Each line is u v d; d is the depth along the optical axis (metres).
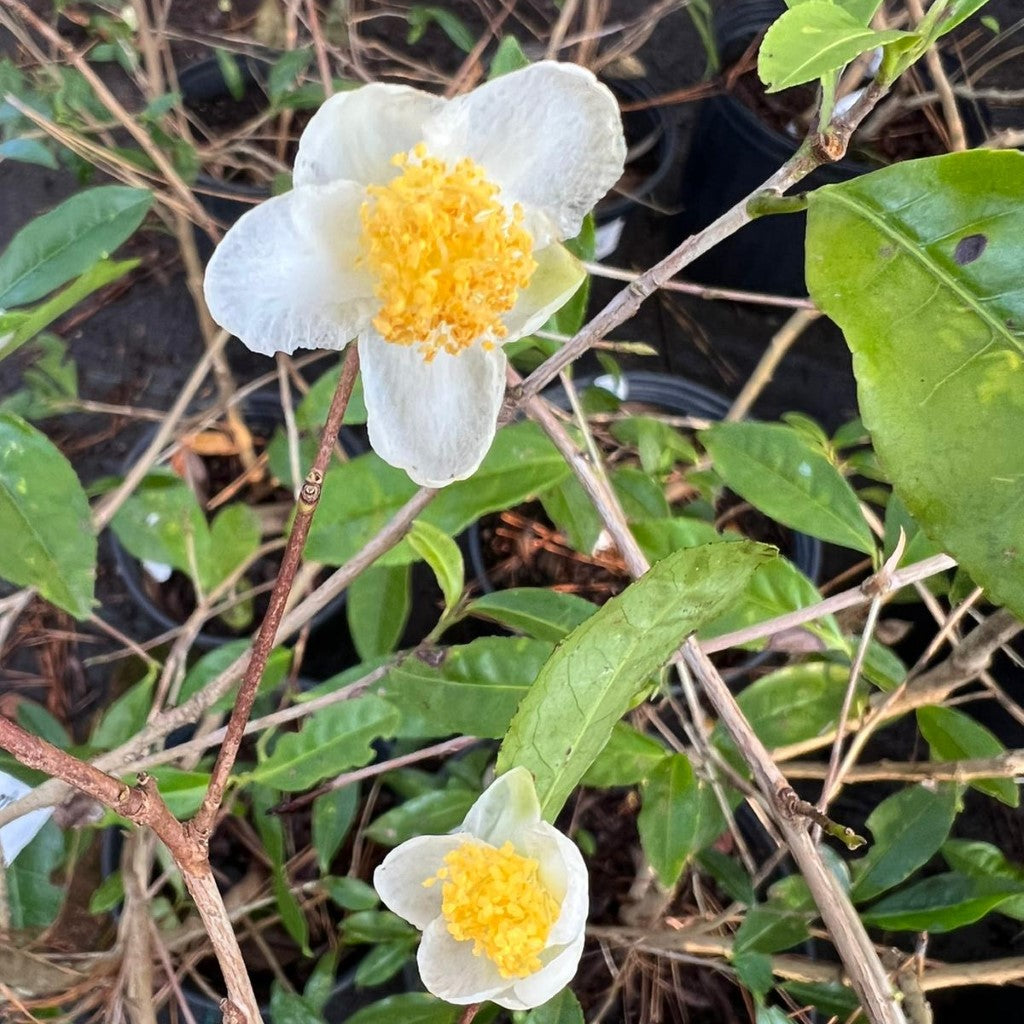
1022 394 0.08
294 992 0.15
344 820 0.16
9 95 0.16
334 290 0.09
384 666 0.14
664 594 0.08
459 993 0.10
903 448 0.08
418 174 0.09
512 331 0.10
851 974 0.09
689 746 0.19
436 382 0.10
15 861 0.15
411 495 0.15
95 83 0.18
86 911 0.18
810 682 0.16
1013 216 0.08
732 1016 0.17
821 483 0.15
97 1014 0.15
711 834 0.15
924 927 0.14
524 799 0.09
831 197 0.08
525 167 0.09
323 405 0.16
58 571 0.12
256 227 0.09
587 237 0.14
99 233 0.12
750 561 0.08
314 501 0.07
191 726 0.20
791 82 0.08
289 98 0.21
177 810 0.14
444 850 0.10
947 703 0.16
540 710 0.09
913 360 0.08
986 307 0.08
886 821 0.14
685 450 0.19
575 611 0.14
